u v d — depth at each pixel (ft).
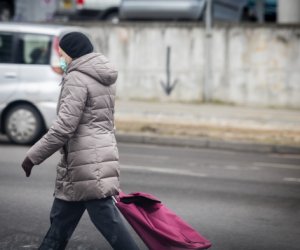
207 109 134.21
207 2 142.72
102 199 39.14
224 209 60.54
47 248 40.22
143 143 106.22
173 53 146.30
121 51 148.97
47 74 94.07
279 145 101.24
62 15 158.30
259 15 161.58
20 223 53.93
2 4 160.56
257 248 49.57
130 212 39.11
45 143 38.34
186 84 146.00
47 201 61.05
